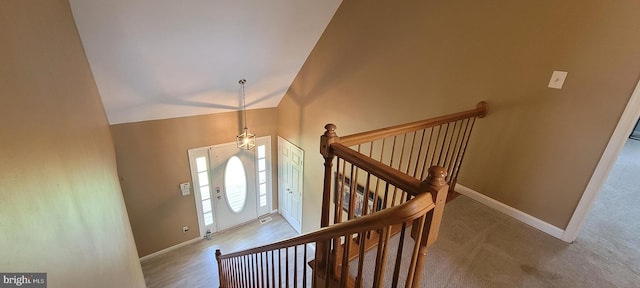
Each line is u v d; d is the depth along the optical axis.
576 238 2.07
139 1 2.56
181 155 4.71
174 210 4.91
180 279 4.46
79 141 1.50
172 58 3.33
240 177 5.53
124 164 4.22
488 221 2.24
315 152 4.66
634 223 2.29
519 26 2.03
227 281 3.58
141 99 3.79
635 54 1.62
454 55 2.46
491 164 2.41
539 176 2.14
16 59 0.80
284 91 4.99
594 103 1.81
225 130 5.02
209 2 2.82
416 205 0.88
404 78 2.94
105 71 3.11
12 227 0.61
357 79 3.54
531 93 2.07
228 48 3.48
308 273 4.46
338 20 3.59
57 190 0.96
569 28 1.82
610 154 1.80
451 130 2.61
